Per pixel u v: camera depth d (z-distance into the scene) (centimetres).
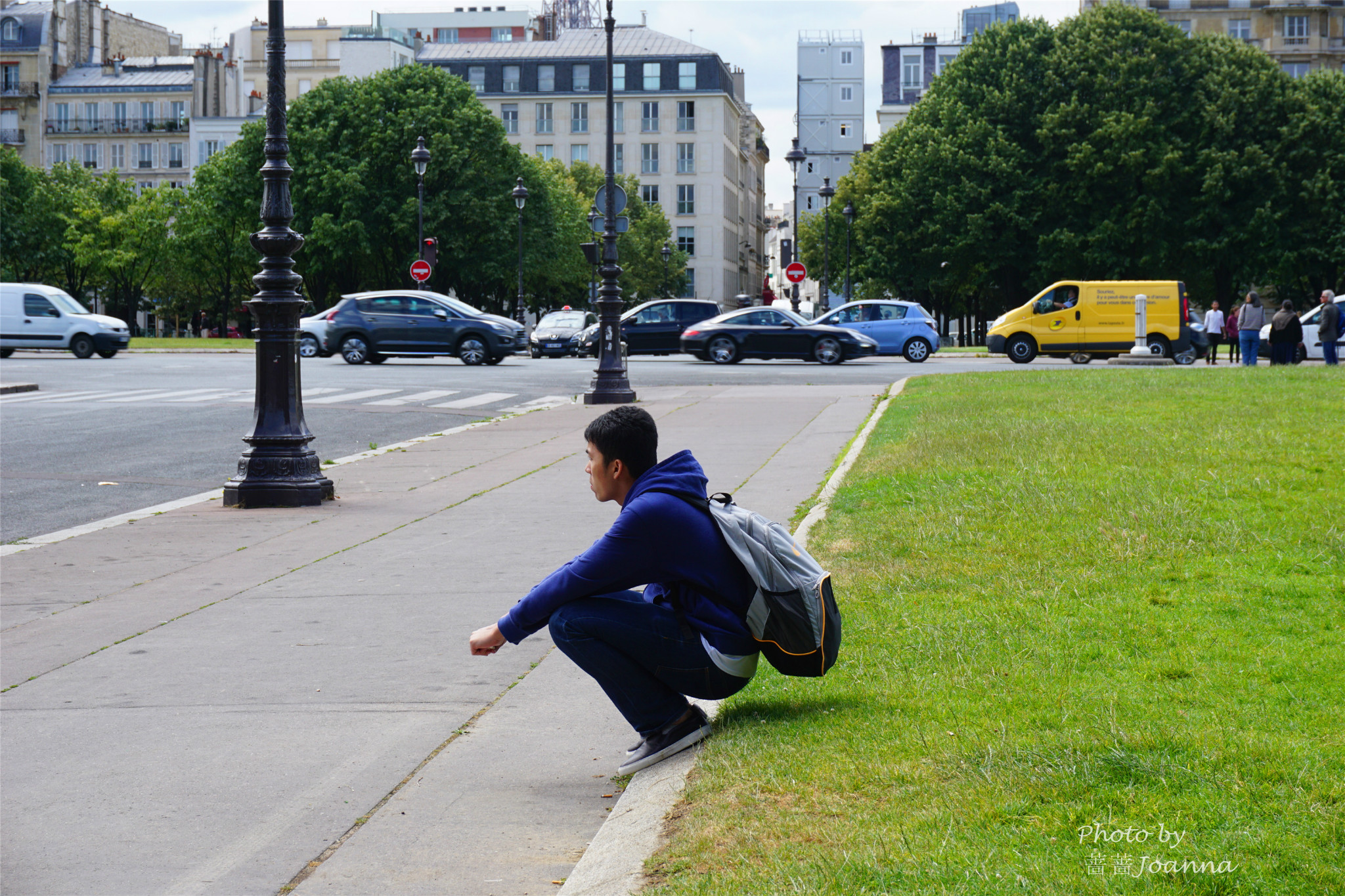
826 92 11694
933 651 488
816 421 1542
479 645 434
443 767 447
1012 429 1159
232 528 987
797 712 430
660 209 9450
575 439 1515
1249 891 274
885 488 895
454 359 3547
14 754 471
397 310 3198
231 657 604
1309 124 4959
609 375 1983
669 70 10406
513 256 5938
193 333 9069
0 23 10788
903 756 372
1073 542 671
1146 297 3203
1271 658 455
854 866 297
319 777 439
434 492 1148
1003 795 333
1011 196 5138
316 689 547
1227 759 347
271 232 1114
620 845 348
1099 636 498
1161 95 5062
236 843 385
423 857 371
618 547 420
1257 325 2836
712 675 424
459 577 773
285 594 743
